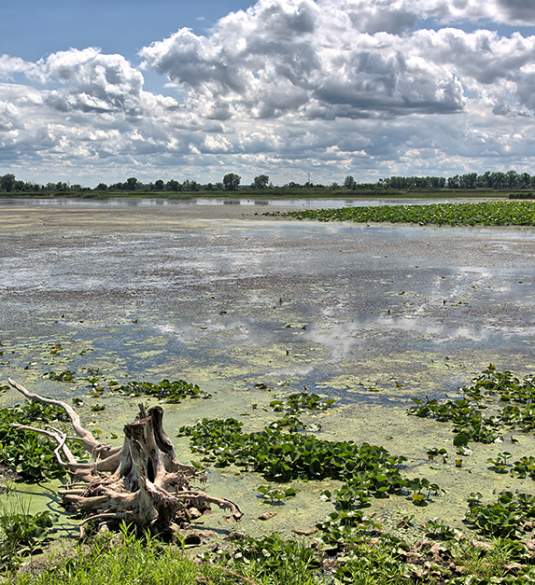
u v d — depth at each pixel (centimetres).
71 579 506
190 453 814
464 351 1281
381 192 16325
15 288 2006
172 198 14050
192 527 637
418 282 2072
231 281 2120
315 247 3139
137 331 1445
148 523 621
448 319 1547
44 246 3291
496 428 897
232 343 1342
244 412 960
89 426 905
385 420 926
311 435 868
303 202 10506
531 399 995
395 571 541
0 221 5478
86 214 6688
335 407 979
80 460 799
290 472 757
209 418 934
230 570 536
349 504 676
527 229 4116
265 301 1775
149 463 656
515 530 614
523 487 719
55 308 1698
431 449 822
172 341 1360
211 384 1089
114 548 560
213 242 3453
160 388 1048
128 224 5009
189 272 2330
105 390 1060
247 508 675
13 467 777
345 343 1341
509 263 2491
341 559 566
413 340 1361
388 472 734
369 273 2269
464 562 562
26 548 593
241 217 5891
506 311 1628
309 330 1447
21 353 1277
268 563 549
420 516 655
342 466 754
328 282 2086
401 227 4431
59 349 1298
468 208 5872
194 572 527
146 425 651
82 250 3089
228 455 795
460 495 701
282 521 647
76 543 604
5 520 625
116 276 2244
